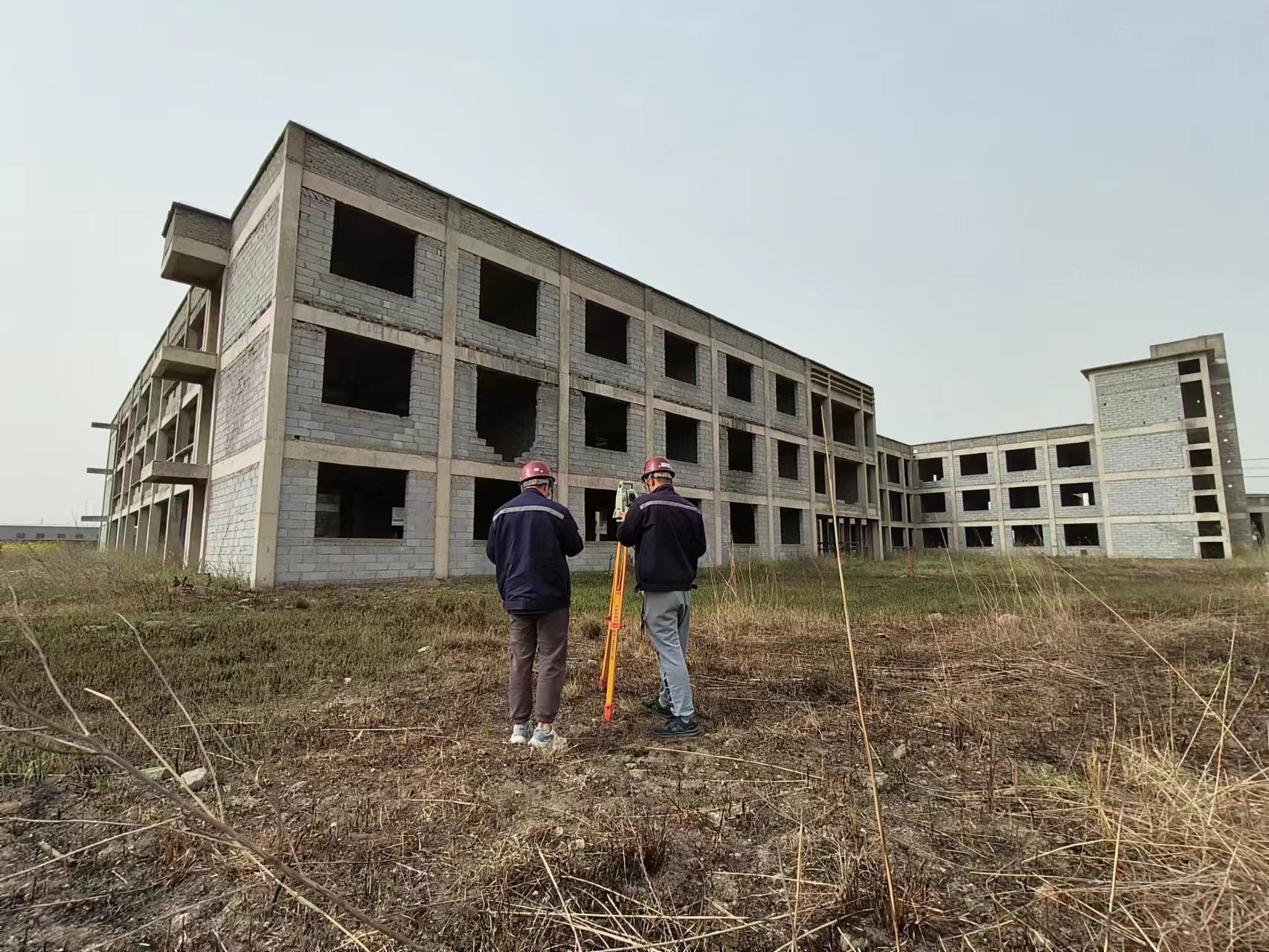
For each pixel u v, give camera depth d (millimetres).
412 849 2268
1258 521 34844
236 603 8977
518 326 19531
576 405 17828
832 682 4797
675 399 21172
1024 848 2258
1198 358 30234
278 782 2887
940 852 2242
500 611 8570
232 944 1768
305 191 12742
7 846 2289
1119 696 4301
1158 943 1663
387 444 13469
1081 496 37094
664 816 2531
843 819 2506
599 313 20531
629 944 1743
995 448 38906
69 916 1889
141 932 1819
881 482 36406
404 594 10875
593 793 2783
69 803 2639
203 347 18109
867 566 21922
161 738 3381
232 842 2271
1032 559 14242
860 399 31812
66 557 12016
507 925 1812
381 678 4828
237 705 4070
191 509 15680
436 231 14898
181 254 14727
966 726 3678
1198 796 2301
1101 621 7688
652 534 3711
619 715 3955
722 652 6098
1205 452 29906
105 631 6270
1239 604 9227
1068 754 3193
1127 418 32406
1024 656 5695
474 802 2654
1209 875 1899
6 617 6934
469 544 14648
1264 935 1643
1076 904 1871
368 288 13492
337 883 2041
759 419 25141
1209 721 3662
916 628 7629
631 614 8273
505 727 3680
